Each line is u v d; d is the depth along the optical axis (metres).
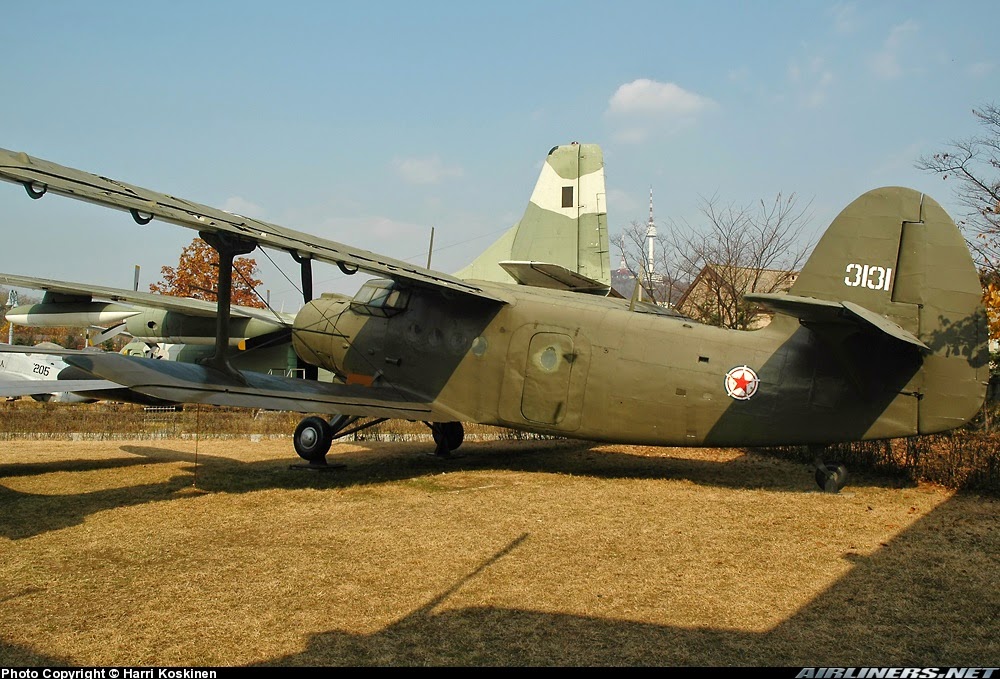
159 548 6.79
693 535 7.34
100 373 8.73
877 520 8.02
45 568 6.15
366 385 12.30
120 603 5.31
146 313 18.36
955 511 8.50
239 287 33.84
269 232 8.94
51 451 13.93
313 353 13.31
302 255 9.30
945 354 8.83
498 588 5.68
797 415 9.59
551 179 18.56
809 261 9.63
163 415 19.06
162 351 22.36
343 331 12.84
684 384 10.12
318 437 11.68
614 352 10.50
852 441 9.38
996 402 16.89
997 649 4.59
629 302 12.02
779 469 12.12
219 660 4.39
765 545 6.96
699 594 5.57
